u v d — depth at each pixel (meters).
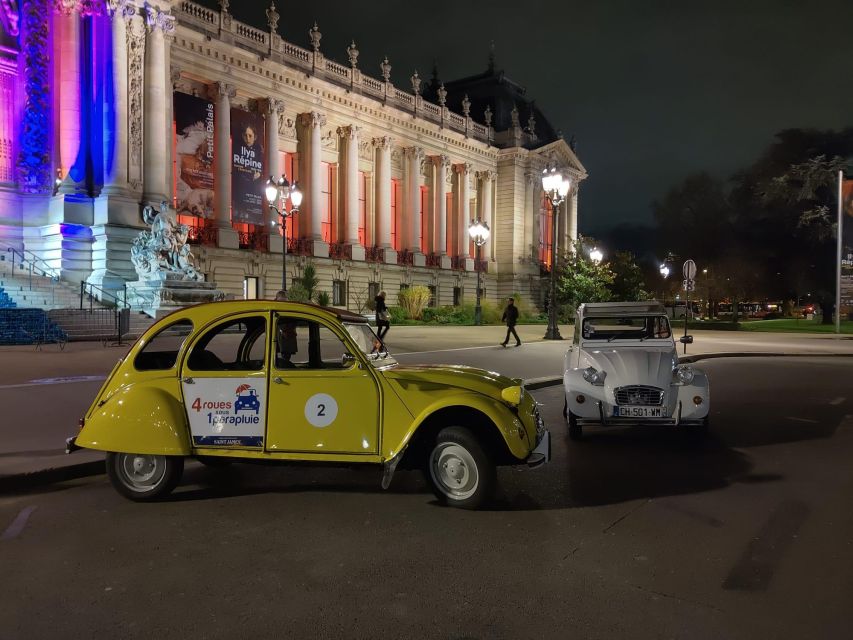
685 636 3.55
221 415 5.96
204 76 35.81
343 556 4.72
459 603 3.96
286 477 6.86
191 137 34.78
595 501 6.09
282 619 3.75
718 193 56.84
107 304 25.89
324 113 43.59
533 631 3.61
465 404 5.67
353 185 45.81
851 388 14.34
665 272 60.81
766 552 4.80
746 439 8.99
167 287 25.41
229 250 36.81
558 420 10.54
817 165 48.12
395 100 49.81
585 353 9.39
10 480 6.35
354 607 3.90
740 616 3.78
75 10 28.30
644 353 9.13
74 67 28.25
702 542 5.01
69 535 5.18
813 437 9.10
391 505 5.93
